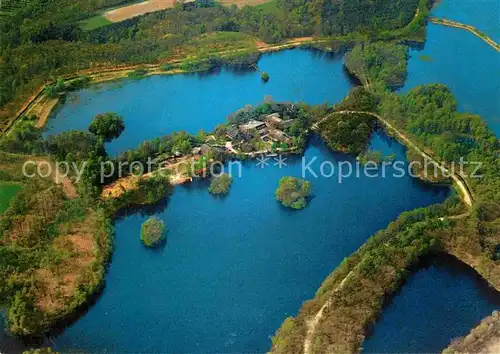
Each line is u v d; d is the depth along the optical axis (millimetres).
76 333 166250
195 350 161375
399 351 161125
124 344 163000
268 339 164625
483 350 155500
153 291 179875
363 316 162125
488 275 181750
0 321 166750
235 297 177750
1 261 181000
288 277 185125
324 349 152000
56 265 182500
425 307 174500
